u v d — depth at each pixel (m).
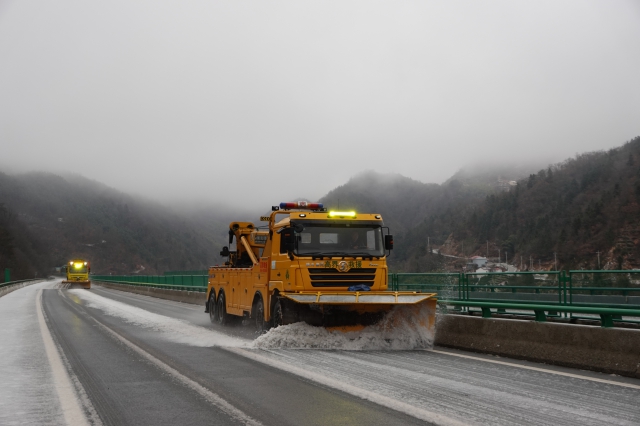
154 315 24.09
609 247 83.56
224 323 18.62
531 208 125.50
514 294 17.92
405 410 6.81
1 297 44.12
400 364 10.26
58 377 9.27
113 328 17.83
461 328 12.70
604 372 9.39
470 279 19.53
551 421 6.29
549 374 9.23
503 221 126.88
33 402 7.49
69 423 6.46
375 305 12.89
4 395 7.92
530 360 10.73
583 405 7.03
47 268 192.62
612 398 7.43
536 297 17.19
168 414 6.81
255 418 6.57
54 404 7.37
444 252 130.50
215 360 10.91
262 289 14.75
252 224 19.33
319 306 12.80
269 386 8.34
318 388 8.14
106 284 84.88
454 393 7.72
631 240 82.19
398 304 12.88
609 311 9.53
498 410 6.78
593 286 15.26
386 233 14.27
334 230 13.80
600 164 125.44
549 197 126.81
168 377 9.18
